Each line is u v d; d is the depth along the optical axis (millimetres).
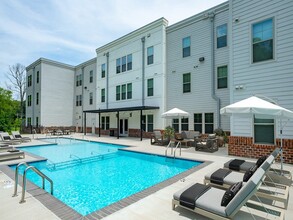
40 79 23734
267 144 7469
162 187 4637
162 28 14984
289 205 3631
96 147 13172
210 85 12578
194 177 5379
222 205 2961
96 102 21625
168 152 9492
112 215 3309
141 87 16516
